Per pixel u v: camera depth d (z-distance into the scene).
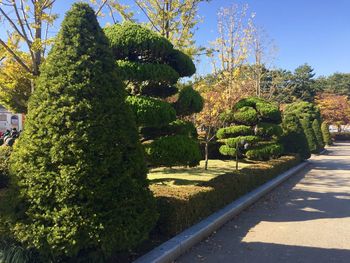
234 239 5.96
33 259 3.89
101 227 3.86
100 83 4.21
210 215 6.87
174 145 7.88
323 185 12.21
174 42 12.67
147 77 7.70
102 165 3.99
